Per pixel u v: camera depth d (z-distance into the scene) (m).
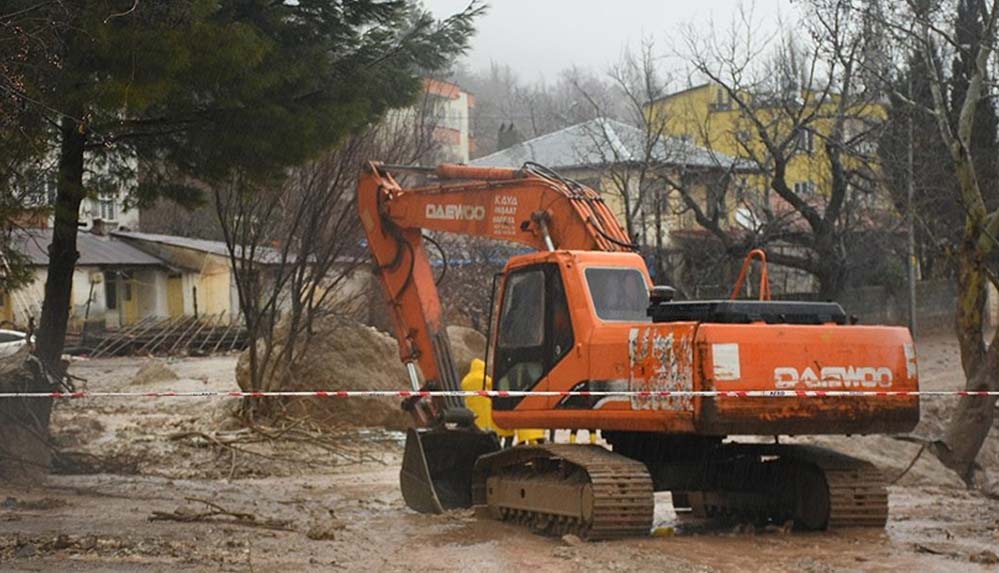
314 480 20.09
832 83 38.00
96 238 58.84
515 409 14.89
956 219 39.12
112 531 13.41
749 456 14.84
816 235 39.66
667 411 13.01
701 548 12.68
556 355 14.46
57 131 17.61
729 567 11.56
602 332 13.98
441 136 65.50
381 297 34.41
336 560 11.88
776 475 14.86
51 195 18.53
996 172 38.25
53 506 15.76
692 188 49.12
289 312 27.31
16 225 17.77
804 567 11.54
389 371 26.73
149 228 67.31
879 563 11.74
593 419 13.91
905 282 52.00
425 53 19.39
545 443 14.51
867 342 13.33
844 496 13.83
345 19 18.92
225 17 17.17
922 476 21.03
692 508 15.92
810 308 13.48
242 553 12.06
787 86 44.75
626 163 45.41
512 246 47.69
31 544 12.25
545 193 16.59
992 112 38.31
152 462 21.31
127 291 58.59
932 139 37.56
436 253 45.78
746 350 12.81
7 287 18.25
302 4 18.53
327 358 26.38
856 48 35.19
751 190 50.69
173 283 59.56
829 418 13.06
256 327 25.98
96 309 56.88
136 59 15.40
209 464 21.28
